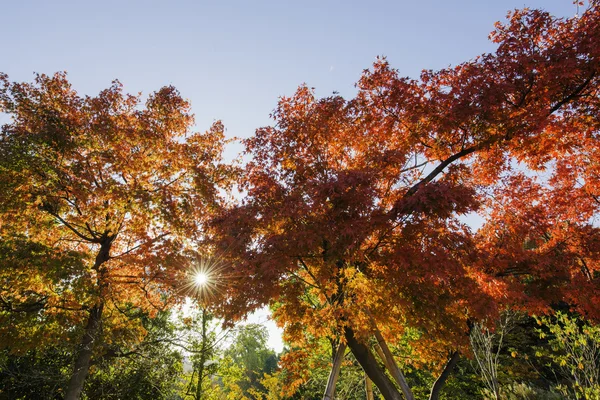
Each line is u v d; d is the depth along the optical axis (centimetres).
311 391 2034
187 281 1262
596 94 862
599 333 916
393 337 980
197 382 2042
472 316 842
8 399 1388
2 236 1226
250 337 1850
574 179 1065
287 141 1002
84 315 1380
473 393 1648
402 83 908
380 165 836
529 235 952
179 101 1703
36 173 1333
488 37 966
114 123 1520
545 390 1532
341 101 959
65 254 1235
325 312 822
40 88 1540
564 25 888
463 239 760
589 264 927
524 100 880
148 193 1469
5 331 1159
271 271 730
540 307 858
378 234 793
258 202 882
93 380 1566
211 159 1709
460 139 943
